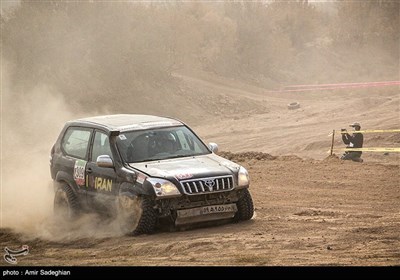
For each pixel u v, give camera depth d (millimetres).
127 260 13891
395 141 46344
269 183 24984
